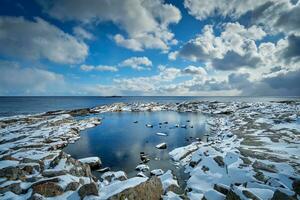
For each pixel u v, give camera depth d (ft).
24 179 40.96
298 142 71.87
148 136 114.73
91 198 32.19
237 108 229.66
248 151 59.26
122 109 276.21
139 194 33.58
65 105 377.71
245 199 29.48
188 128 137.08
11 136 97.35
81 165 52.19
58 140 95.76
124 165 69.10
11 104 395.14
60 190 36.76
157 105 319.68
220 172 49.03
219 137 101.96
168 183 43.78
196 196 39.11
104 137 113.29
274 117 126.52
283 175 39.60
